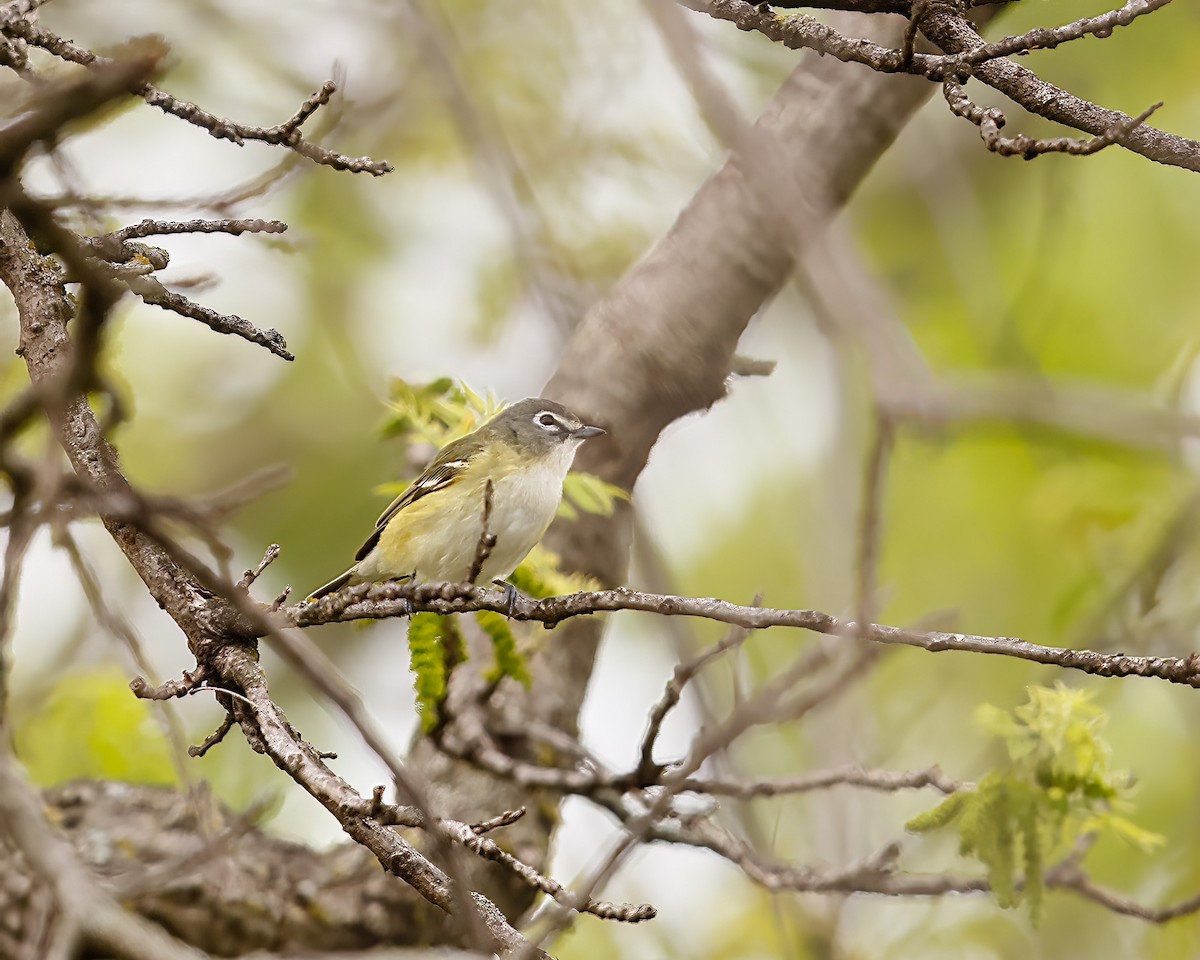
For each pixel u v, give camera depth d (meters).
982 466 17.16
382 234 17.48
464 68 15.07
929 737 15.26
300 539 17.58
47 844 7.71
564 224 15.97
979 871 11.38
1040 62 16.02
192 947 10.31
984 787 9.45
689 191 16.27
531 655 10.55
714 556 17.11
